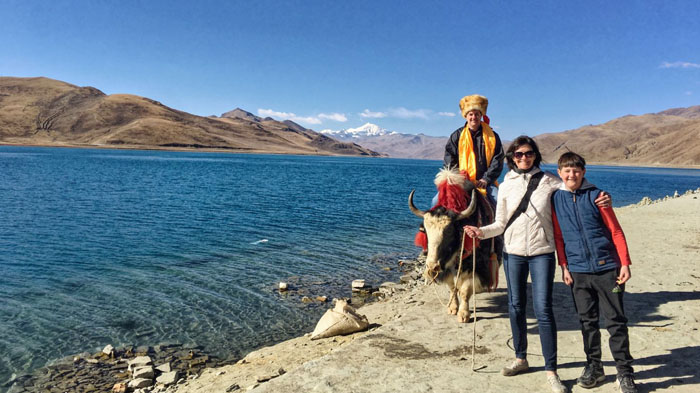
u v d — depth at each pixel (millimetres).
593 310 3994
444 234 5352
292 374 4570
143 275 11523
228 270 12133
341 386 4285
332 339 6797
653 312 6320
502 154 6410
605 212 3789
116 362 6793
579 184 3936
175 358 6926
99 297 9773
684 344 5090
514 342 4445
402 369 4648
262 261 13250
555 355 4086
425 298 8469
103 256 13570
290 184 47844
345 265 12938
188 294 10031
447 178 5762
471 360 4879
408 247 15781
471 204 5352
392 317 7582
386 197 36000
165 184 41219
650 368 4512
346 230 19219
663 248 11320
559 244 4051
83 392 5930
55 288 10391
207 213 23188
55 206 24000
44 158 87438
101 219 20422
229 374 5832
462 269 5883
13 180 38344
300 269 12375
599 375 4094
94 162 79500
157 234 17250
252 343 7488
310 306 9297
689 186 67312
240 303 9461
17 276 11305
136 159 104062
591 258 3842
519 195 4105
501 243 6262
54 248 14508
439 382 4344
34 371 6500
